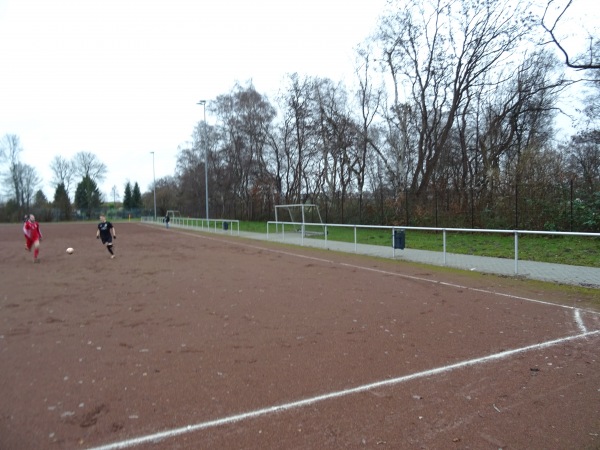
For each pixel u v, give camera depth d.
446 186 26.81
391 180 32.66
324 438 3.31
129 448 3.19
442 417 3.64
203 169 57.53
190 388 4.26
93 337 6.03
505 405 3.85
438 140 32.25
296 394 4.11
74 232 38.12
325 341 5.77
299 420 3.60
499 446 3.19
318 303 8.07
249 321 6.83
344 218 29.31
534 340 5.73
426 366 4.81
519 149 26.02
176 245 21.98
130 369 4.79
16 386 4.34
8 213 73.38
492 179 22.14
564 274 10.56
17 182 78.12
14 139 77.44
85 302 8.34
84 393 4.16
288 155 47.47
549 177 19.89
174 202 76.50
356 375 4.57
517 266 11.45
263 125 48.53
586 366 4.78
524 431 3.40
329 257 15.62
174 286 9.98
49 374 4.66
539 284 9.70
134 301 8.40
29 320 6.99
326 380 4.44
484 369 4.71
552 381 4.37
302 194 46.44
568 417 3.62
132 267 13.48
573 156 27.84
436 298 8.46
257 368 4.79
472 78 27.47
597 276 10.20
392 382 4.38
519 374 4.56
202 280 10.79
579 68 15.97
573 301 8.08
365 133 36.28
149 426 3.51
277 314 7.26
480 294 8.81
